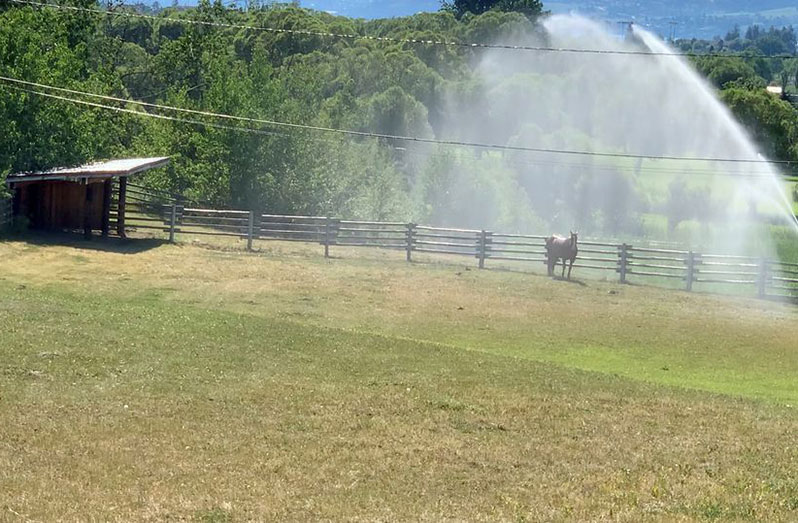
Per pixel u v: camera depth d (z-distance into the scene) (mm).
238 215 47688
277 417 16406
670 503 13008
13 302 24734
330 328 25422
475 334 27328
